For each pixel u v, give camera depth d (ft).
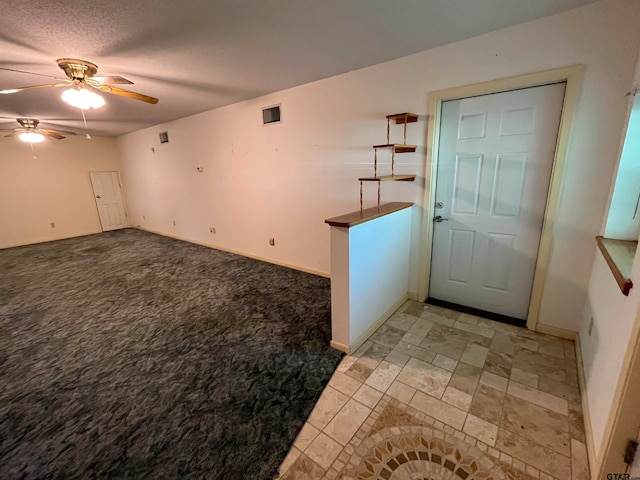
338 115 10.18
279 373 6.48
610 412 3.79
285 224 13.19
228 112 13.85
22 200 19.62
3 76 8.93
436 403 5.49
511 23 6.60
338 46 7.59
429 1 5.66
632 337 3.41
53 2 5.22
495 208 8.01
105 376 6.60
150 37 6.73
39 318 9.40
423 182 8.80
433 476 4.21
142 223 23.57
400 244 8.78
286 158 12.20
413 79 8.38
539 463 4.34
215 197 16.20
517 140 7.37
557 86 6.67
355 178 10.34
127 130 20.04
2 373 6.81
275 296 10.54
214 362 6.96
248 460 4.53
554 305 7.36
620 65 5.80
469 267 8.77
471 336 7.58
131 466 4.50
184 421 5.30
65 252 17.46
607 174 6.23
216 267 13.96
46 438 5.04
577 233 6.77
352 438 4.84
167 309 9.80
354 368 6.54
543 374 6.15
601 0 5.73
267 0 5.46
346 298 6.72
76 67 7.88
